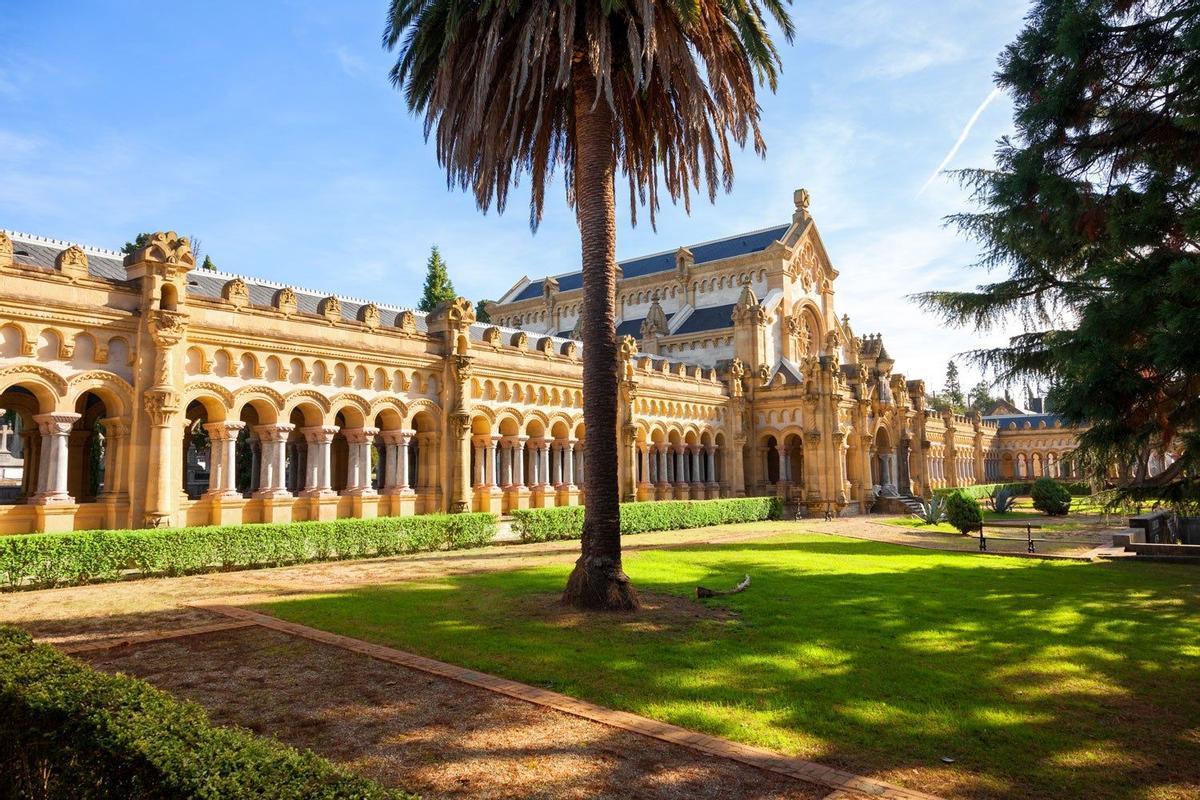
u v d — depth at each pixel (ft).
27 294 80.59
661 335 250.98
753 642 47.42
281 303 107.45
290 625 50.57
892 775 27.86
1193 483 47.57
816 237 270.46
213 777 17.79
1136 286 43.27
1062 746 31.04
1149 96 49.08
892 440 240.12
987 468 388.98
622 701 35.47
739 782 26.84
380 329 121.60
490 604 59.16
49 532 78.84
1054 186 48.37
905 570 84.64
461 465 131.03
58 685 24.17
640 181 76.64
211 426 99.55
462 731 31.63
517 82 64.95
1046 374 53.26
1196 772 28.66
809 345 266.77
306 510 109.91
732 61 68.49
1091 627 53.78
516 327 323.98
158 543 76.69
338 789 17.29
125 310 88.89
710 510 165.78
